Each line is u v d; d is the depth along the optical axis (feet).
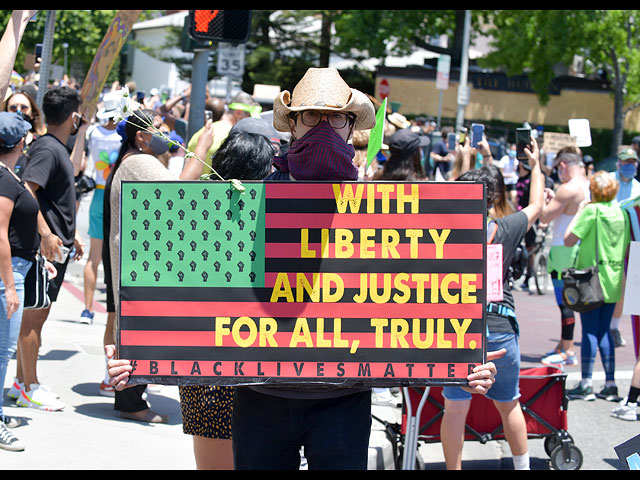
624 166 31.07
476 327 10.51
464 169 23.81
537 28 105.91
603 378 27.43
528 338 33.45
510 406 16.69
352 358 10.46
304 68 123.75
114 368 10.46
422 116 120.88
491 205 16.15
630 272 14.11
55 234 18.52
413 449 17.24
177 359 10.53
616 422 22.65
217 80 114.21
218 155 12.88
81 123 21.93
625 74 110.83
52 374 21.57
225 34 24.31
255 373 10.50
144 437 17.15
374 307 10.49
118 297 10.55
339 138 10.87
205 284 10.53
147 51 140.77
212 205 10.50
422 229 10.49
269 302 10.50
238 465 11.00
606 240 24.21
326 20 122.01
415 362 10.49
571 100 124.36
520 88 122.72
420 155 21.63
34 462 14.89
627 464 13.48
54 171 18.38
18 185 15.46
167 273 10.54
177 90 135.33
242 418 10.94
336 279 10.49
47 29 27.71
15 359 22.26
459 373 10.51
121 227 10.53
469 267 10.50
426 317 10.50
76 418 17.94
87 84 21.91
